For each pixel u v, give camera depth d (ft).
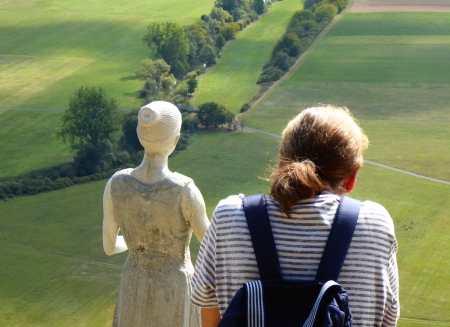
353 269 15.23
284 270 15.37
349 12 622.54
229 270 15.71
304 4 645.10
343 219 15.33
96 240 273.95
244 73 497.05
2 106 438.40
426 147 362.74
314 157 15.94
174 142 24.98
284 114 420.36
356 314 15.20
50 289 236.02
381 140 373.81
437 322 208.44
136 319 25.44
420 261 245.65
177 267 25.20
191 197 24.56
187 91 449.89
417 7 630.74
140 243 25.38
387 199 301.02
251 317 14.46
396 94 451.94
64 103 447.83
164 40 480.64
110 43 567.18
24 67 513.86
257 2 628.28
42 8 648.38
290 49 520.01
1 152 372.99
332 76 486.79
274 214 15.67
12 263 254.68
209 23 567.18
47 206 304.09
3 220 291.58
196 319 25.73
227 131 387.75
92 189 321.11
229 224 15.85
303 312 14.56
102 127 346.74
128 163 346.54
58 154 368.27
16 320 216.13
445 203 296.92
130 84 478.18
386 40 555.28
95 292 232.73
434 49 533.96
